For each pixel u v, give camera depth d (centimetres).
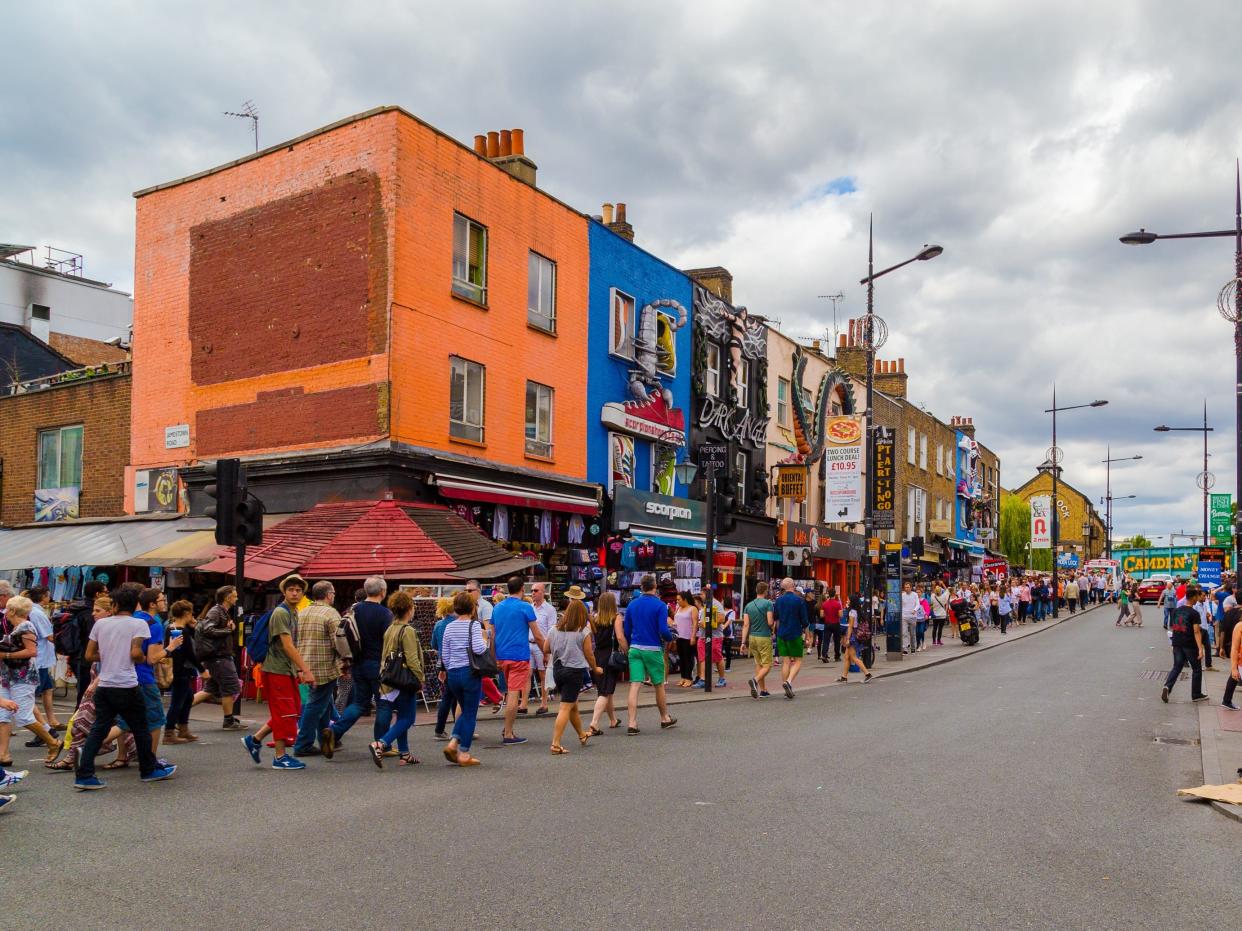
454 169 1816
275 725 963
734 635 2323
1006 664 2325
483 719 1352
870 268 2406
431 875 590
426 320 1734
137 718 863
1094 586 6738
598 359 2217
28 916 516
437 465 1706
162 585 1794
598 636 1208
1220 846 709
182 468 1909
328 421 1720
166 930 496
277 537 1614
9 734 970
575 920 514
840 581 3678
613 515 2170
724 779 904
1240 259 1923
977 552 5694
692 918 520
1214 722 1307
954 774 945
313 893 555
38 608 1140
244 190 1881
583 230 2186
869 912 535
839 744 1120
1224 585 2723
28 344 2861
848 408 3722
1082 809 812
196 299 1936
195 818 736
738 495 2816
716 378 2756
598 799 812
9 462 2292
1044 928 519
